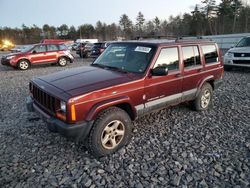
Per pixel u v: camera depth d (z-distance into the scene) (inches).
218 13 2294.5
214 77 217.6
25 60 554.9
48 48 594.9
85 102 125.6
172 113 210.7
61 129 124.3
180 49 179.3
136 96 148.7
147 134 168.6
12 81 391.5
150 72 155.2
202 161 135.2
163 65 164.6
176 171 125.6
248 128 181.0
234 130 177.2
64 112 123.6
